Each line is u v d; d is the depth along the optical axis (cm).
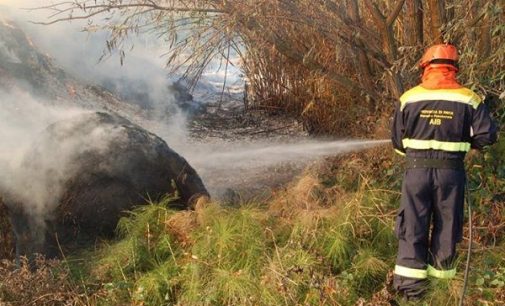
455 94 406
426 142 410
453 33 530
